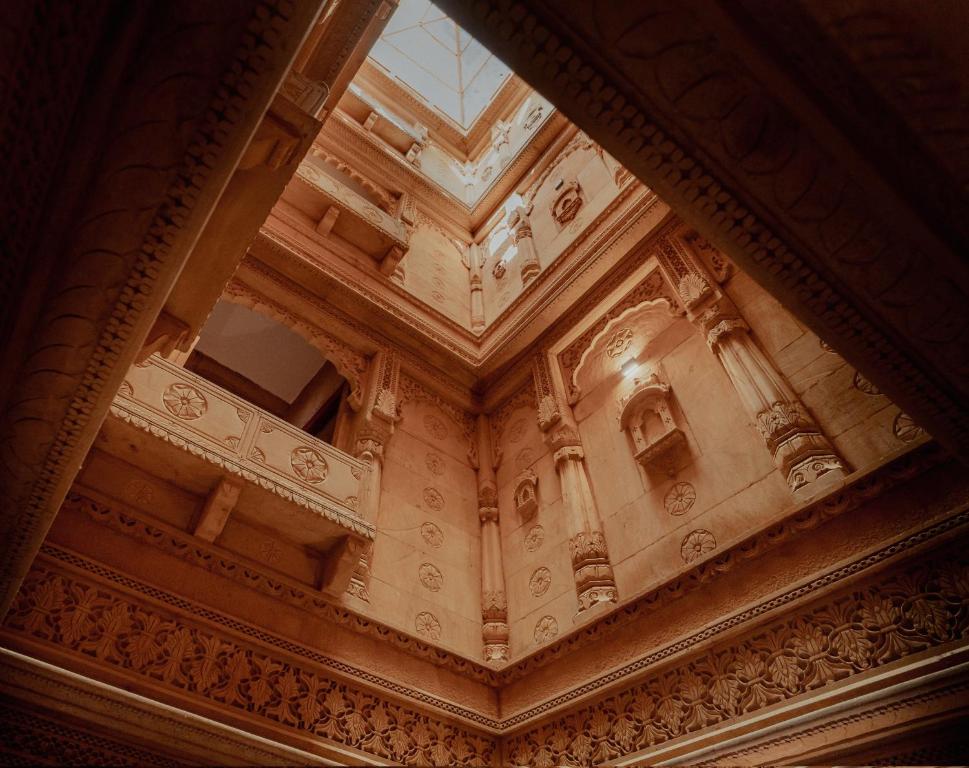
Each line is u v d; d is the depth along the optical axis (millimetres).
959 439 3494
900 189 2520
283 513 5160
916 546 3848
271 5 2172
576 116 2635
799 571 4355
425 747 5109
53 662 3748
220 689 4328
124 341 2861
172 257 2668
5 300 2527
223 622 4590
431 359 8398
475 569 6871
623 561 5789
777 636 4270
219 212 3311
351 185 9938
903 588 3859
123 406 4594
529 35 2387
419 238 10086
